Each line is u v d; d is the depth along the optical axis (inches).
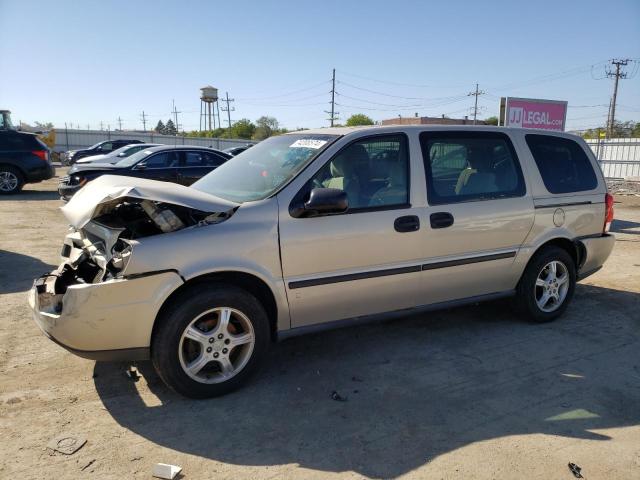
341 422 129.6
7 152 604.7
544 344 179.9
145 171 467.8
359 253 154.4
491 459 114.7
